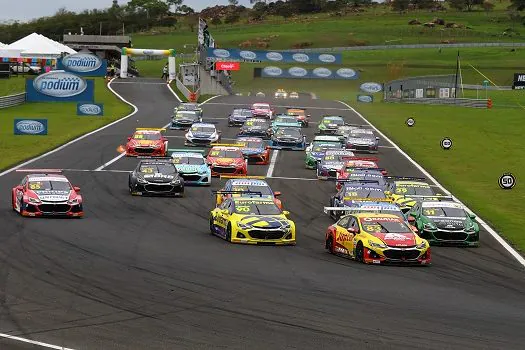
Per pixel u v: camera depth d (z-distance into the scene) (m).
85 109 104.56
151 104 123.25
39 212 41.75
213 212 40.06
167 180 51.94
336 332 21.22
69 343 19.31
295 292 26.45
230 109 120.94
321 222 45.91
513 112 126.25
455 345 20.42
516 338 21.47
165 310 23.03
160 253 33.28
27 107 111.31
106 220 42.19
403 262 33.47
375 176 54.22
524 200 56.66
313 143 71.50
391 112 126.81
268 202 39.81
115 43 194.62
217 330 21.00
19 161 65.00
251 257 33.59
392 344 20.25
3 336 19.62
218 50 163.75
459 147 88.19
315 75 178.50
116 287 26.00
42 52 158.50
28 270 28.16
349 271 31.39
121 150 70.50
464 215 40.75
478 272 32.59
